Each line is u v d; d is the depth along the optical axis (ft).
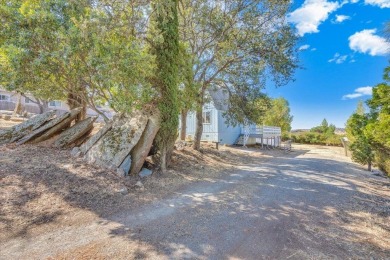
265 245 12.64
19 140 27.04
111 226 13.98
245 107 46.68
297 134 125.59
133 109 27.63
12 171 18.75
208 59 43.47
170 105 29.14
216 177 29.63
